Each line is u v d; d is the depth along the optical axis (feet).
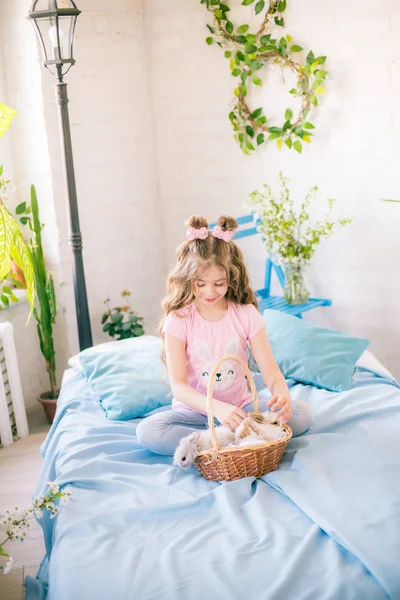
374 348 10.95
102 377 8.21
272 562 4.96
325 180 10.76
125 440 7.15
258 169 11.28
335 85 10.36
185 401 6.81
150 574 4.93
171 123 11.68
